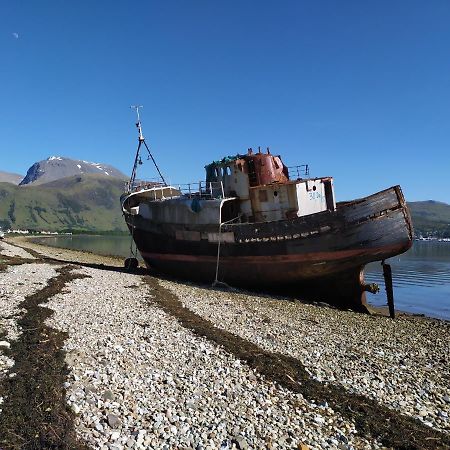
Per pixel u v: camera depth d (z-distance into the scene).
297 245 24.50
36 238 156.38
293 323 18.36
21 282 23.67
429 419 9.66
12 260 36.69
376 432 8.70
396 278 45.22
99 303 18.97
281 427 8.54
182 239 29.94
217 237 27.62
